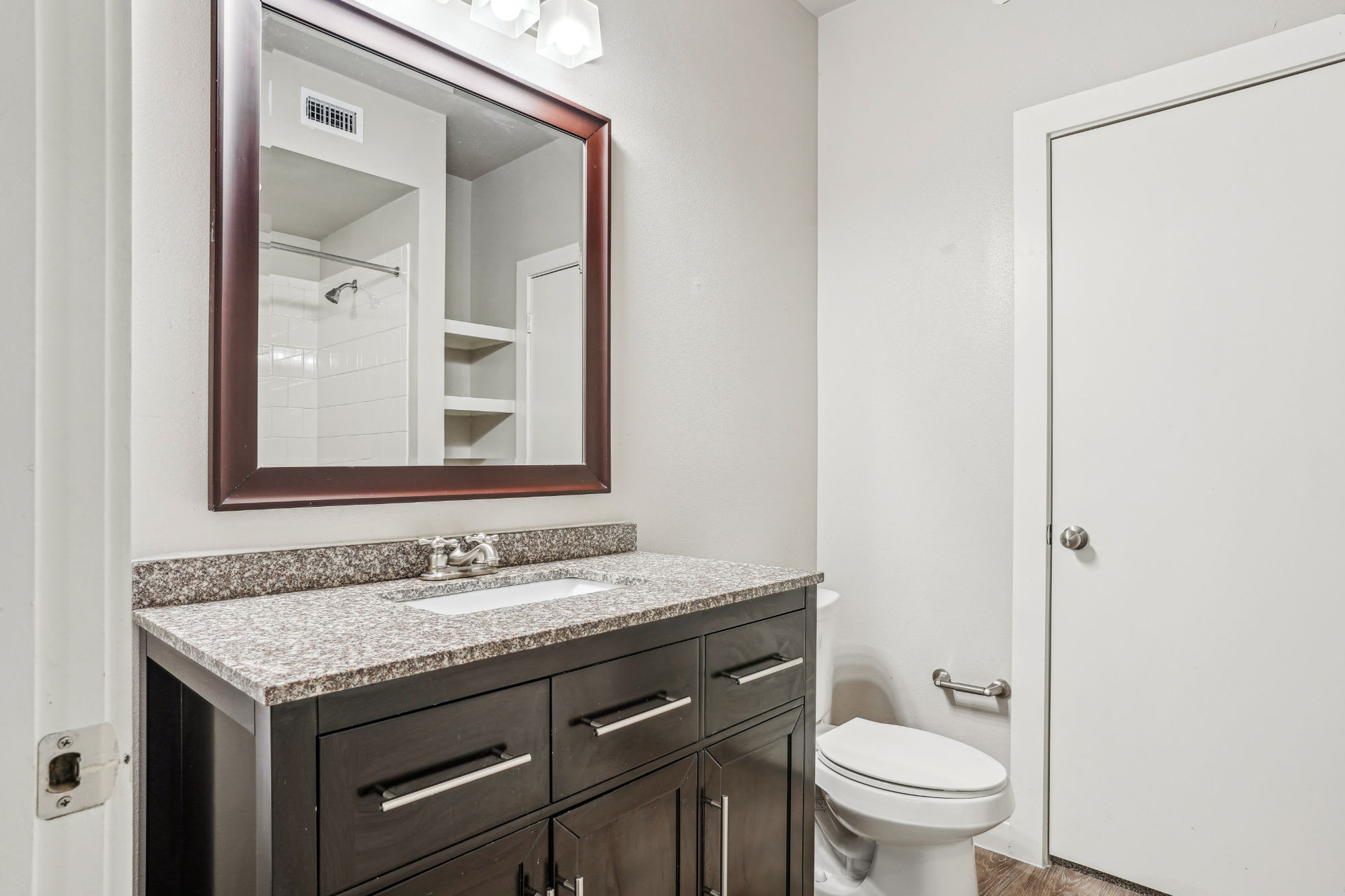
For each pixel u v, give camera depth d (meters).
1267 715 1.69
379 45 1.36
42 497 0.43
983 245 2.15
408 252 1.41
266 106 1.22
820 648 1.95
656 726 1.12
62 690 0.44
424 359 1.43
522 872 0.94
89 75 0.45
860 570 2.39
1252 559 1.72
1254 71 1.71
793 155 2.40
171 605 1.10
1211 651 1.76
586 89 1.75
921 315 2.27
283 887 0.73
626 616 1.06
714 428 2.09
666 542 1.94
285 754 0.73
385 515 1.38
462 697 0.88
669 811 1.15
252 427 1.19
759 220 2.26
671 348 1.96
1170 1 1.85
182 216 1.14
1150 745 1.85
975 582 2.15
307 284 1.27
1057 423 2.00
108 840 0.46
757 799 1.32
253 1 1.20
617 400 1.81
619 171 1.83
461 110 1.50
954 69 2.22
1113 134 1.92
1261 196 1.71
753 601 1.31
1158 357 1.85
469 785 0.88
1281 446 1.68
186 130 1.15
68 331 0.44
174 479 1.13
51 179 0.43
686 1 2.02
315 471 1.27
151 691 1.05
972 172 2.18
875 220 2.38
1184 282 1.81
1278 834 1.68
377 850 0.80
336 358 1.30
